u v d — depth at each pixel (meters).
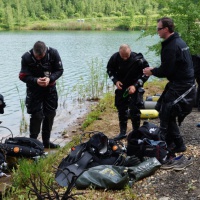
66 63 21.00
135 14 87.12
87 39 41.78
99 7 99.94
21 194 4.50
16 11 79.75
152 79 13.02
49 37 45.41
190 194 4.21
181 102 4.86
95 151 4.91
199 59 6.81
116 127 7.39
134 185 4.55
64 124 8.38
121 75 6.19
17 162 5.27
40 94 5.94
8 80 15.31
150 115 7.62
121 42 37.03
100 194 4.32
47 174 4.82
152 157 4.91
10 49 29.64
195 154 5.33
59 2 97.19
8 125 8.70
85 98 11.20
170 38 4.73
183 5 11.32
